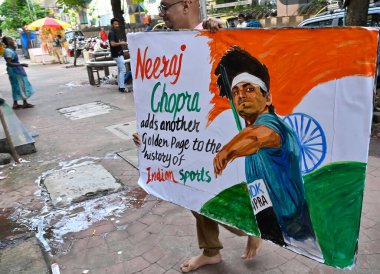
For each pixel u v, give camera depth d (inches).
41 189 169.9
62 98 397.7
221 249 110.7
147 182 101.3
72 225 135.9
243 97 73.4
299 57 63.3
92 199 155.1
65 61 812.6
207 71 78.7
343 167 61.9
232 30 71.2
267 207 76.1
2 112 213.3
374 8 291.7
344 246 65.8
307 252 71.9
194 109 83.9
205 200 88.0
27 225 139.6
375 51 54.7
